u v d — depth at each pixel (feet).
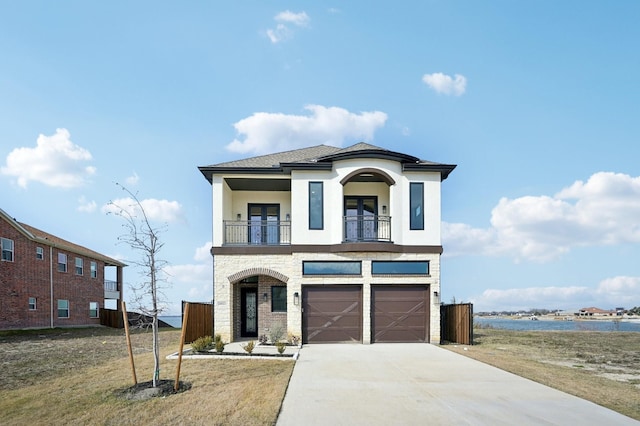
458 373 34.73
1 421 23.68
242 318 61.16
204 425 22.45
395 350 47.42
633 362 41.63
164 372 34.53
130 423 22.99
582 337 65.77
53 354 47.37
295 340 52.11
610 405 25.68
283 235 60.44
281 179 56.85
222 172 55.47
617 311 180.24
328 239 53.98
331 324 53.11
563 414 23.98
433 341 52.90
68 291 96.12
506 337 65.26
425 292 53.98
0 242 75.97
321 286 53.62
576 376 33.96
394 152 53.83
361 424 22.44
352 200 59.31
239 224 58.13
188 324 55.36
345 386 30.22
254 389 29.01
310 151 66.59
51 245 89.40
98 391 29.09
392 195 54.54
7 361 42.37
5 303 76.54
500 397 27.43
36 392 29.35
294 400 26.71
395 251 53.36
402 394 28.12
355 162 54.29
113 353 47.83
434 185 55.31
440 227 54.65
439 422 22.68
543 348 51.31
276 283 58.85
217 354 42.01
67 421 23.50
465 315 53.52
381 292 53.72
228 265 54.65
